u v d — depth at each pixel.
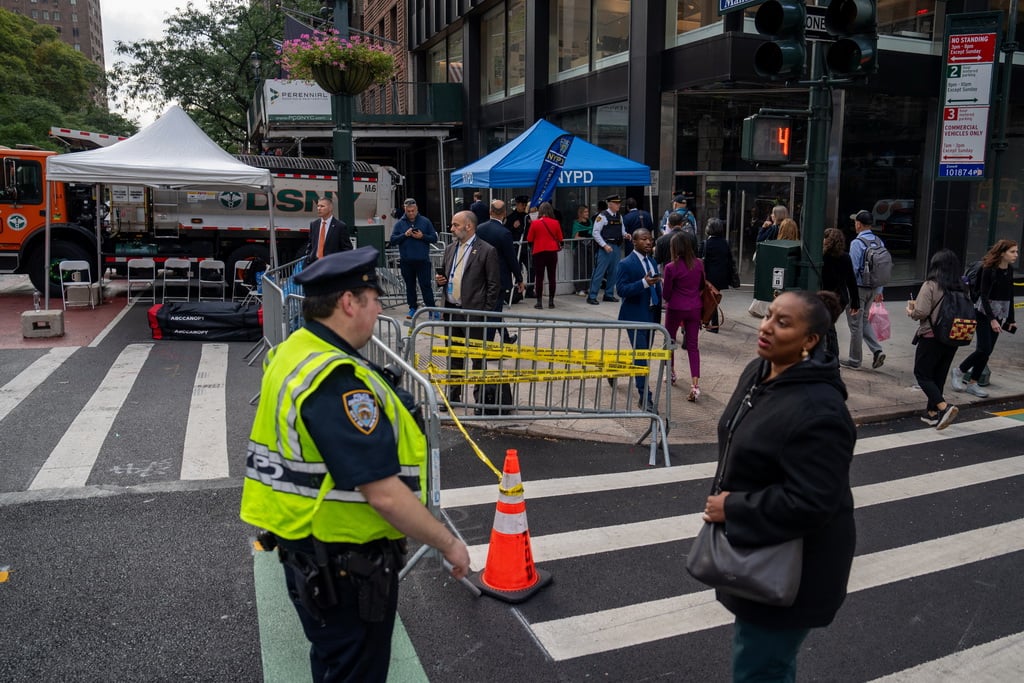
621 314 7.93
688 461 6.66
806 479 2.39
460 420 6.71
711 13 14.92
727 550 2.53
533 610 4.20
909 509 5.68
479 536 5.09
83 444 6.72
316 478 2.41
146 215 15.96
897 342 11.47
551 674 3.63
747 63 14.34
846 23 6.62
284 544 2.54
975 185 17.19
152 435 7.01
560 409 6.88
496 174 13.56
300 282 2.56
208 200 16.12
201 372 9.38
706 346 10.93
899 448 7.15
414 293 12.26
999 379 9.59
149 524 5.18
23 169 14.77
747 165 16.45
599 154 14.51
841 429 2.42
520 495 4.38
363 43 11.60
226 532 5.07
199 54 34.72
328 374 2.37
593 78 18.20
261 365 9.80
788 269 6.81
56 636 3.87
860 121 15.84
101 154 11.74
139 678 3.55
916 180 16.59
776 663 2.64
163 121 12.41
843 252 8.84
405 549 2.66
